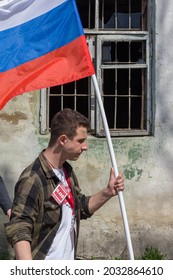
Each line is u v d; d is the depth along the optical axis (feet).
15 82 14.93
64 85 24.89
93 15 25.04
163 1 24.90
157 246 24.84
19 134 24.17
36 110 24.34
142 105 25.21
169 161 24.99
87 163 24.52
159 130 24.93
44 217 12.94
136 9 25.18
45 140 24.32
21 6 15.34
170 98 24.98
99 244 24.58
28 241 12.43
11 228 12.53
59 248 13.08
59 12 15.29
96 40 24.95
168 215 24.95
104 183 24.62
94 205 14.07
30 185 12.87
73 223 13.43
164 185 24.94
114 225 24.63
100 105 14.99
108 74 25.16
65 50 15.12
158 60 24.89
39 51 15.15
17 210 12.70
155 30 24.89
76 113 13.32
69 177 13.60
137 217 24.73
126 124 25.18
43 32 15.25
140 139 24.82
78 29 15.05
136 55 25.23
